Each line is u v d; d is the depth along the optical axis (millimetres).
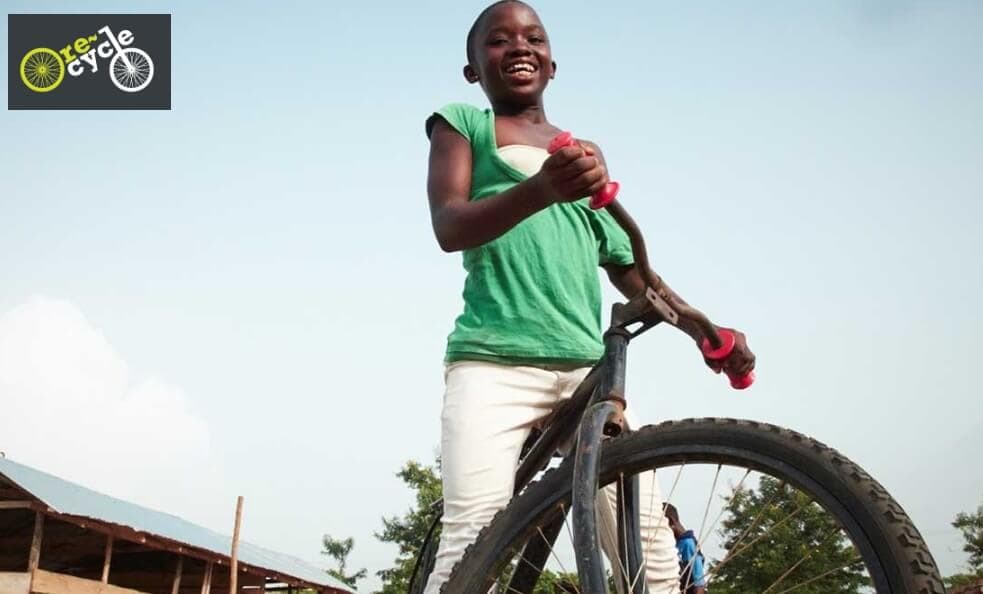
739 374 2160
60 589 12062
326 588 19672
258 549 20953
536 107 2514
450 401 2205
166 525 17047
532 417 2213
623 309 2016
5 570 16734
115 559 17750
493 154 2285
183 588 18250
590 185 1722
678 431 1800
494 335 2189
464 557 1973
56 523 15422
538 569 2020
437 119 2355
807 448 1619
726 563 1804
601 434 1838
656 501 2123
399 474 26516
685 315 2037
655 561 2080
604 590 1635
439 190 2232
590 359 2238
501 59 2465
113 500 17031
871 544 1477
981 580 7844
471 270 2312
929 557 1442
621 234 2438
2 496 12711
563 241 2293
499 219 1865
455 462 2135
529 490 1961
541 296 2229
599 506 2121
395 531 25984
